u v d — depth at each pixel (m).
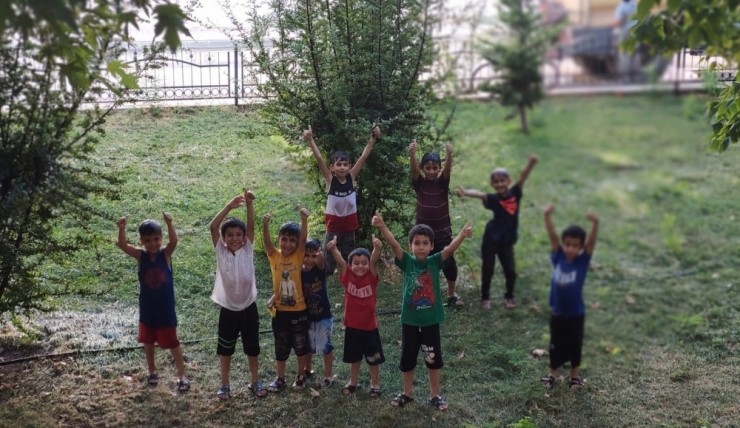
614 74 14.11
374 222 5.17
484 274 7.16
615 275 8.92
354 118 6.91
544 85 12.99
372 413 5.17
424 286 5.14
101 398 5.22
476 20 10.07
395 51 7.06
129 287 6.70
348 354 5.25
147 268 5.17
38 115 5.13
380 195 7.18
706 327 7.35
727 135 5.69
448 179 6.48
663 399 5.79
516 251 9.02
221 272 5.12
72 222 7.11
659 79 13.55
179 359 5.36
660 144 12.13
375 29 6.91
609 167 11.54
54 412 5.04
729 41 5.06
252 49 6.89
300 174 8.27
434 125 7.90
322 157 6.98
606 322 7.62
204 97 8.16
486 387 5.75
